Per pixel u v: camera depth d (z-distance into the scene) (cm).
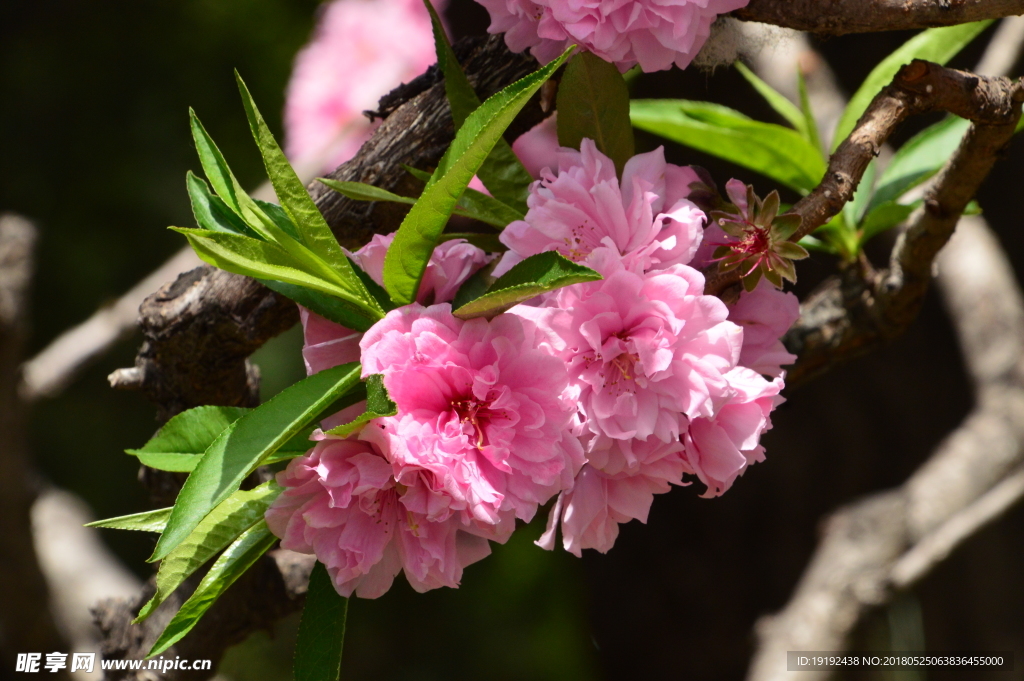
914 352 204
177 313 133
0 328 166
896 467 201
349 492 122
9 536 185
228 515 125
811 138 139
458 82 127
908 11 126
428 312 123
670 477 124
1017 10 125
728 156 138
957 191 132
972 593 204
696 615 202
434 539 123
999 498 178
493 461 122
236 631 140
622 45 125
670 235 124
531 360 122
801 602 195
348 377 123
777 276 123
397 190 131
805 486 201
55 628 201
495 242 127
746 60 132
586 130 127
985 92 127
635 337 123
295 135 180
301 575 141
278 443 122
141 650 140
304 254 124
